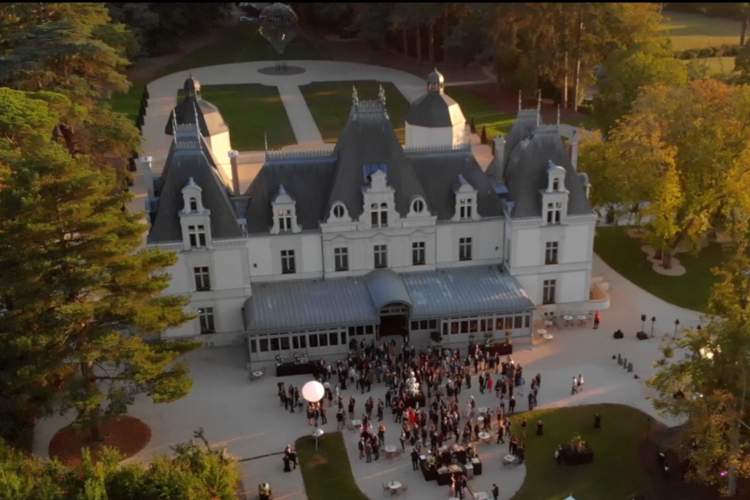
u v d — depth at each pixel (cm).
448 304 9350
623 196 10956
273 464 7650
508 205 9656
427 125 12119
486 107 19100
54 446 7825
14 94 11175
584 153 11812
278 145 16388
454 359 8969
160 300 7712
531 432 8038
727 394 6675
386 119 9475
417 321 9444
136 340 7406
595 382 8856
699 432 6856
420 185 9588
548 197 9456
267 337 9081
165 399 7319
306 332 9144
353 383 8856
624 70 15412
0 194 7044
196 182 9106
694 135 10994
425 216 9550
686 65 18138
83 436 7944
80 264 7012
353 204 9456
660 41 17988
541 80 19675
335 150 9750
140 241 7400
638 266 11575
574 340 9694
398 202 9512
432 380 8644
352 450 7825
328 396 8562
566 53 18250
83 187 6931
